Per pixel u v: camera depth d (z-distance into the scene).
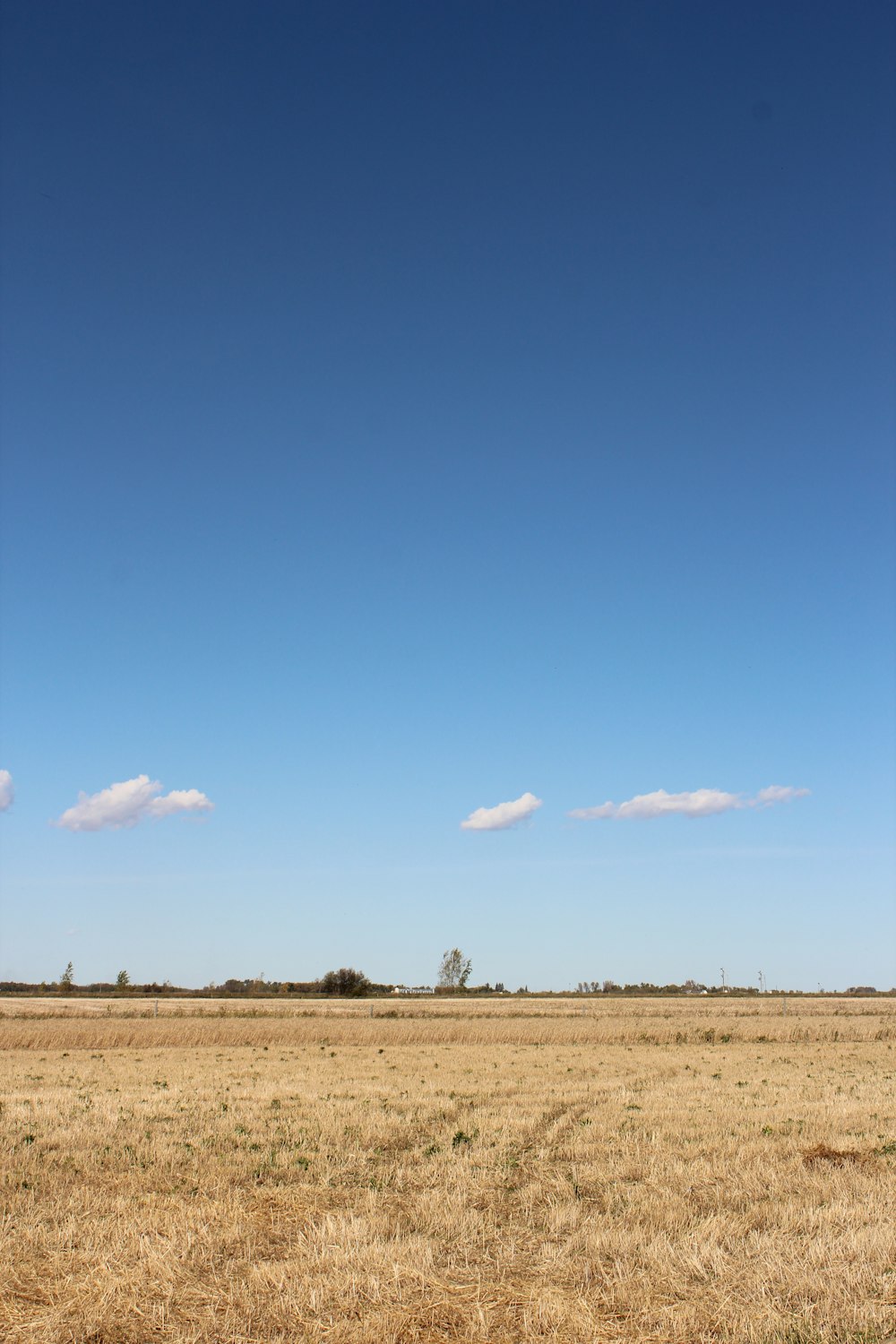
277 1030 57.91
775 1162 19.39
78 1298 11.60
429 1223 15.04
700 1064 42.75
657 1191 16.95
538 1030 59.91
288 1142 21.75
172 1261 12.85
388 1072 38.34
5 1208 15.63
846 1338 10.53
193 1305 11.53
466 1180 18.03
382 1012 76.19
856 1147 21.55
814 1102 29.45
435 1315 11.27
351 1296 11.77
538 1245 14.05
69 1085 33.59
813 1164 19.23
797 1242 13.84
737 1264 12.83
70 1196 16.52
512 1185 17.91
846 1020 73.06
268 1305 11.41
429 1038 55.91
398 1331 10.78
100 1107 27.52
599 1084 34.00
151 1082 34.41
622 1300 11.64
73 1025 59.31
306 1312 11.30
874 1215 15.16
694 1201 16.38
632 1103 29.05
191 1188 17.41
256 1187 17.55
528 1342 10.54
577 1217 15.30
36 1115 25.83
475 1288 12.16
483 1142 22.28
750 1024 66.75
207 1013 73.88
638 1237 13.92
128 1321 11.03
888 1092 32.31
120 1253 13.29
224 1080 35.22
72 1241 13.86
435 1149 21.25
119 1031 55.09
